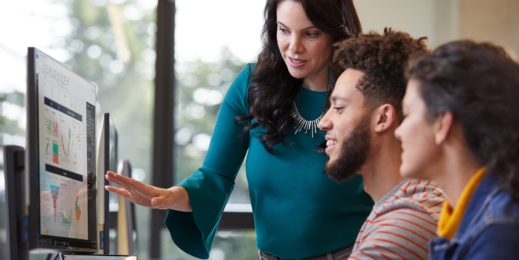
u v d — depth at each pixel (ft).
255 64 8.18
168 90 17.15
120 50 17.16
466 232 4.40
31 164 6.11
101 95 17.11
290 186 7.55
